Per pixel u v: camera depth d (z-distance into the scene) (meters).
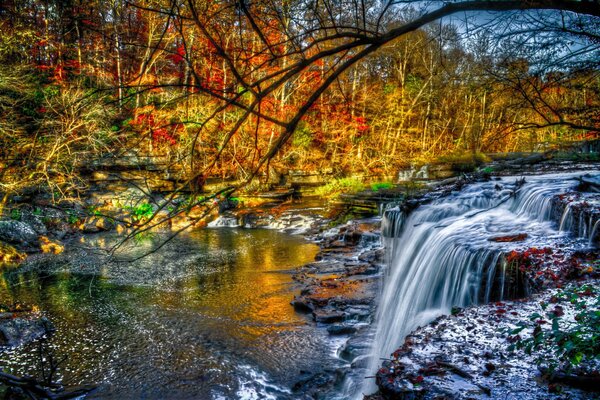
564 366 3.42
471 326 4.45
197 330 8.56
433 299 7.43
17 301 10.17
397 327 7.64
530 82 3.10
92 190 18.27
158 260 14.05
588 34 2.67
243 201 23.83
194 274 12.53
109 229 17.66
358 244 15.67
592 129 2.89
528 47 2.90
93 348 7.83
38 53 18.19
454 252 7.25
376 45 1.95
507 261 6.26
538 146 16.22
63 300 10.29
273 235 18.88
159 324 8.88
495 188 11.16
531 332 4.14
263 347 7.80
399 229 11.59
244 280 11.93
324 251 15.09
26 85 14.94
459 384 3.42
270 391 6.42
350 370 6.61
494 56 3.08
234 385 6.59
